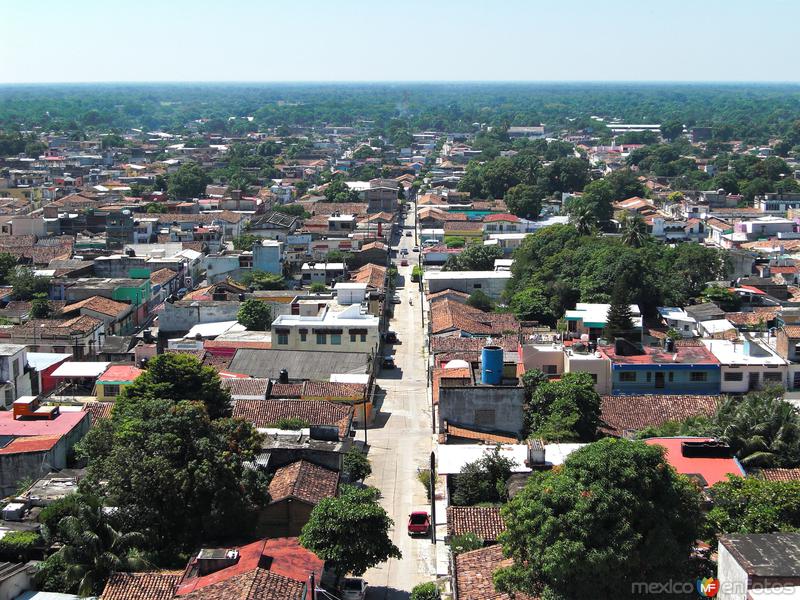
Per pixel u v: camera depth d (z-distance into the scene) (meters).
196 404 70.19
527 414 81.31
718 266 142.75
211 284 154.75
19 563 57.38
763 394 82.44
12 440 73.50
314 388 96.25
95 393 102.12
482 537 60.19
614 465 47.12
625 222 176.62
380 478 81.62
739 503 56.34
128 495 61.72
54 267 156.75
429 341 117.50
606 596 45.84
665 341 99.56
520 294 134.12
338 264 164.62
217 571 54.09
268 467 68.50
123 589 53.47
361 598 57.00
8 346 98.69
